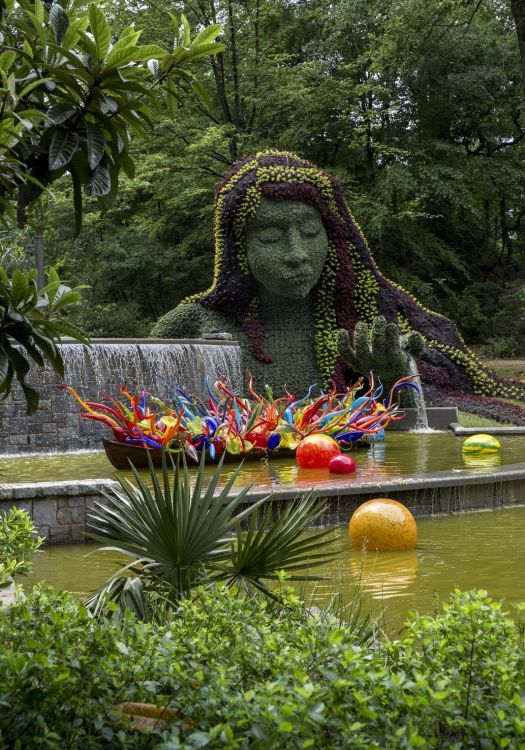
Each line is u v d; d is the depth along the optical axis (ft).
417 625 11.22
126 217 125.29
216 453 45.32
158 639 10.72
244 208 69.87
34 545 20.52
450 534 30.07
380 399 58.70
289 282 69.15
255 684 9.75
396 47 90.94
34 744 8.95
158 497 15.44
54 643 10.26
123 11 102.53
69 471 45.39
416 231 115.14
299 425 48.29
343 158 115.24
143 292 118.21
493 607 10.90
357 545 27.43
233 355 69.67
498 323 115.34
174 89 13.53
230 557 15.67
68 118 12.23
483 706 9.64
